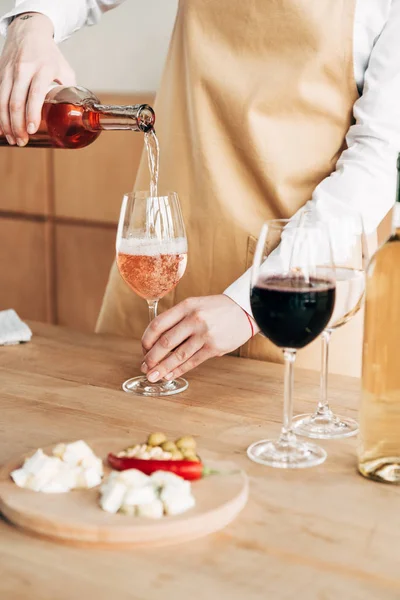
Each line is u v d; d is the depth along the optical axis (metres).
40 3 1.59
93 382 1.25
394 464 0.90
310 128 1.57
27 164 2.87
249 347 1.58
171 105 1.70
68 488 0.84
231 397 1.19
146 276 1.23
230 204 1.62
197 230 1.67
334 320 1.05
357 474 0.93
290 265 0.89
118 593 0.69
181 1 1.67
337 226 1.04
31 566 0.74
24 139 1.43
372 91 1.49
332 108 1.56
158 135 1.75
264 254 0.92
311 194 1.59
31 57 1.44
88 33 2.73
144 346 1.26
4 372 1.30
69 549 0.77
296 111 1.57
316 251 0.89
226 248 1.64
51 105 1.38
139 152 2.63
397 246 0.87
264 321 0.91
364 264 1.05
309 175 1.59
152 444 0.92
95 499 0.82
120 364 1.34
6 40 1.54
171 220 1.23
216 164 1.63
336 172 1.47
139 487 0.81
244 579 0.71
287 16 1.53
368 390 0.90
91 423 1.08
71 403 1.16
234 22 1.58
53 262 2.93
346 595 0.69
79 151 2.75
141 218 1.22
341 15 1.51
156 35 2.59
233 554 0.75
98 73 2.76
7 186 2.94
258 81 1.57
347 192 1.42
